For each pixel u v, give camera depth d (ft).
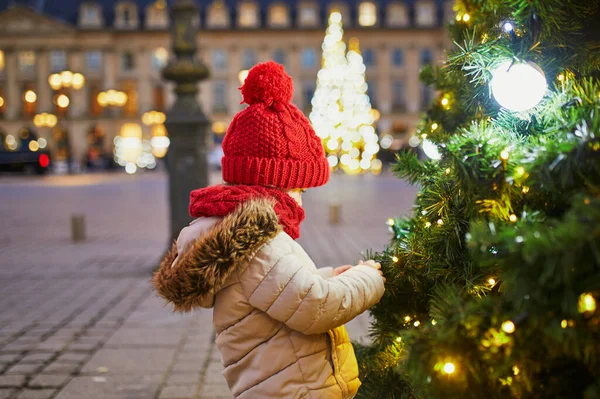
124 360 13.94
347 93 66.44
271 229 5.57
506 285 4.48
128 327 16.84
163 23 190.80
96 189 86.02
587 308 3.84
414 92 193.77
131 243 34.30
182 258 5.66
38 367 13.46
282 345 5.73
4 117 189.88
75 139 189.67
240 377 5.84
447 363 4.33
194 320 17.51
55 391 12.02
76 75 105.40
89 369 13.33
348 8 194.39
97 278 24.13
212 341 15.44
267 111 6.02
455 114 7.56
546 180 4.34
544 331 4.00
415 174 7.17
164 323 17.22
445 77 7.71
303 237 35.88
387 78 193.88
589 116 4.47
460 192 5.56
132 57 191.42
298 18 192.85
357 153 67.92
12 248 32.65
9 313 18.54
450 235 6.13
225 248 5.46
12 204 62.64
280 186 6.04
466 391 4.52
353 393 6.15
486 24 6.86
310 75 192.75
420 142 7.63
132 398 11.64
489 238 4.13
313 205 57.98
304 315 5.48
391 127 194.80
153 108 192.03
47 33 188.85
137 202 64.34
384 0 195.21
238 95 193.26
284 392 5.67
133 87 191.72
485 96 6.39
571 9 5.77
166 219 47.21
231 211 5.75
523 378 4.43
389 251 6.88
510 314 4.22
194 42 25.13
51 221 46.29
